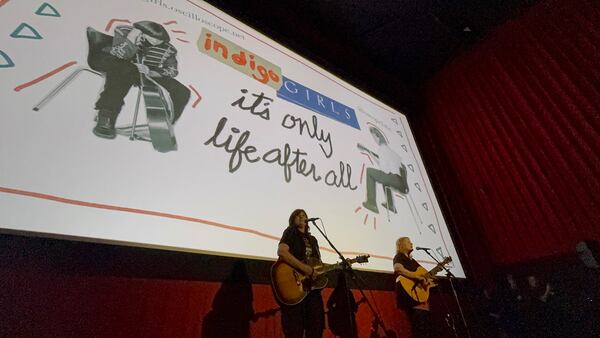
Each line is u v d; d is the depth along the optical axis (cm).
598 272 347
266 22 428
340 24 500
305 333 193
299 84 385
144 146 209
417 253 354
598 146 373
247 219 231
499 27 502
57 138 175
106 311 161
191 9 320
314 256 214
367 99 491
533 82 447
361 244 297
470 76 529
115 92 214
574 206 384
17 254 152
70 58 205
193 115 250
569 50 418
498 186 462
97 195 175
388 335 267
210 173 231
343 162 350
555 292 378
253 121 293
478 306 390
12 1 200
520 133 451
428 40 538
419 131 580
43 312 147
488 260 452
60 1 223
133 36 251
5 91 170
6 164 154
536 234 412
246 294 212
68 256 164
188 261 199
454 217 498
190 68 276
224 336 192
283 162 289
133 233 178
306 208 277
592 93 388
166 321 176
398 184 405
